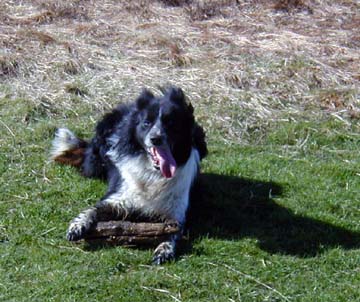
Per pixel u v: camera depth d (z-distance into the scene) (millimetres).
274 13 13117
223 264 6348
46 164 7898
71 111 9125
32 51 10594
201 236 6754
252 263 6395
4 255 6305
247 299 5922
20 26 11766
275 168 8164
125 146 6891
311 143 8805
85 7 12820
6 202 7141
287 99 9758
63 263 6223
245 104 9477
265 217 7199
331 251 6613
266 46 11352
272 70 10438
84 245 6496
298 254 6574
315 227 7043
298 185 7812
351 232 7020
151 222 6910
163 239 6465
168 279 6066
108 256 6297
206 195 7539
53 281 5973
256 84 10078
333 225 7102
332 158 8562
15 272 6078
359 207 7500
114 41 11352
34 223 6812
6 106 9102
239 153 8516
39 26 11883
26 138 8391
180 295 5910
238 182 7820
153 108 6656
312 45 11492
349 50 11461
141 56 10805
